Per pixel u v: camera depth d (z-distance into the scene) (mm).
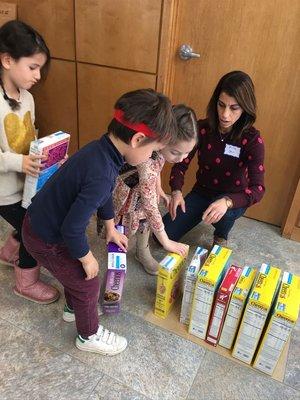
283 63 1916
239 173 1795
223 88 1511
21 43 1166
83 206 967
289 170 2133
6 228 2002
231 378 1285
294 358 1384
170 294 1464
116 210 1491
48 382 1224
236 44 1978
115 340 1343
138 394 1209
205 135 1761
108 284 1410
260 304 1159
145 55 2100
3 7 2297
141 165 1339
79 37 2197
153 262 1750
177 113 1264
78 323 1278
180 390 1231
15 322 1438
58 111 2510
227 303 1255
